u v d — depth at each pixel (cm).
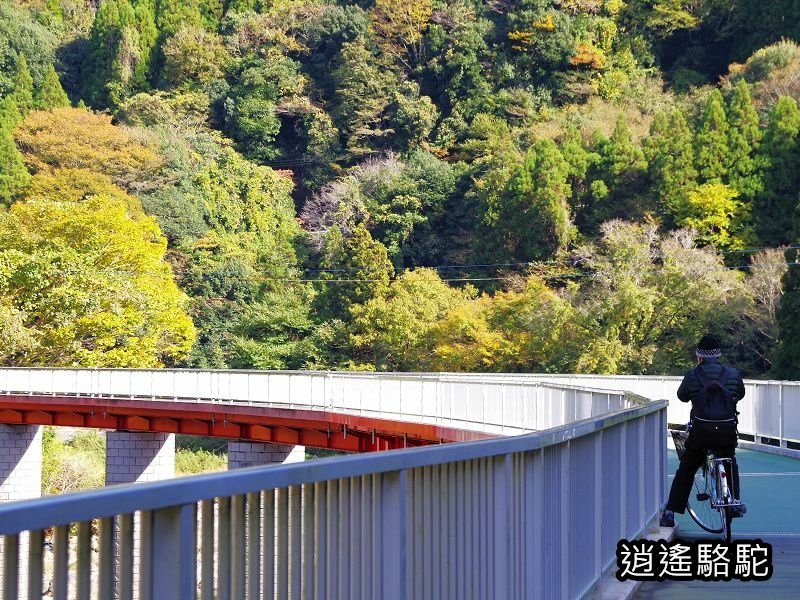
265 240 10700
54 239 7019
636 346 7044
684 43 12294
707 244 8388
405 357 8250
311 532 471
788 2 11244
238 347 9062
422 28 12862
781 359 6394
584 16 12438
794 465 2317
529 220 9269
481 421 2939
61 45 13788
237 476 392
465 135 11819
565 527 808
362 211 10550
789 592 1010
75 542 354
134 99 12269
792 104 8562
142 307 7069
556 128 10812
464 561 614
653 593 1006
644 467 1248
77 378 5338
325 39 13262
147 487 344
